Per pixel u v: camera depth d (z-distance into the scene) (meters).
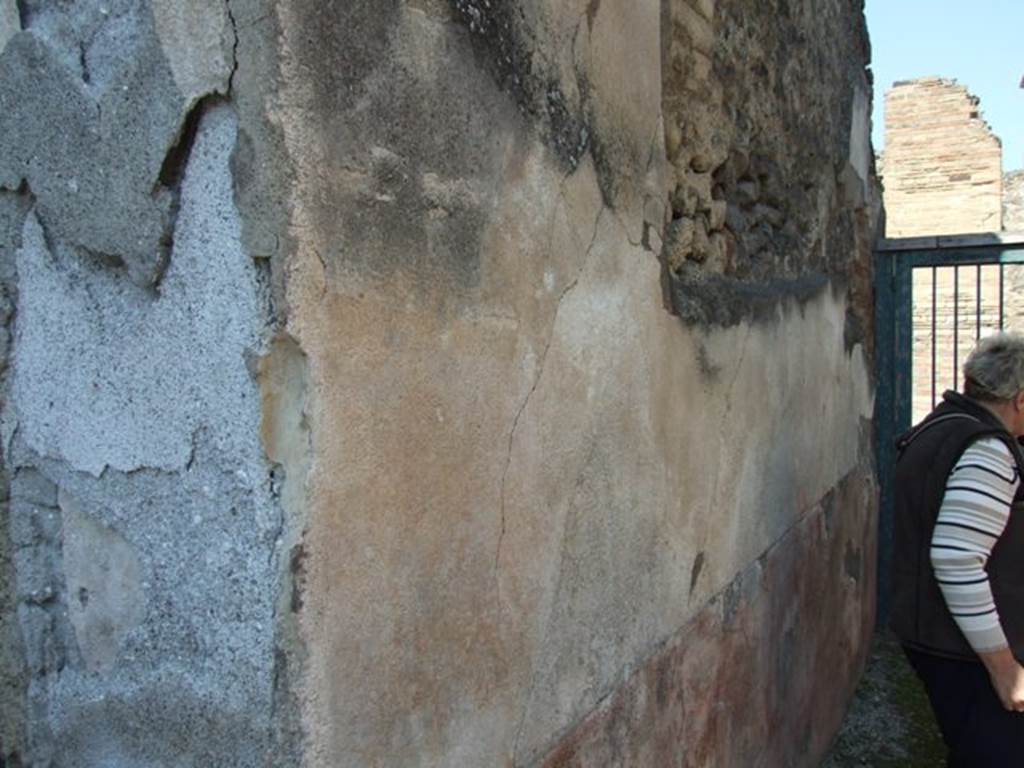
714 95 2.25
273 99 0.90
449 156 1.15
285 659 0.95
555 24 1.41
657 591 1.89
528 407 1.36
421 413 1.11
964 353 8.14
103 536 1.10
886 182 10.38
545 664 1.45
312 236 0.93
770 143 2.75
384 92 1.03
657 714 1.89
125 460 1.06
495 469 1.28
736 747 2.41
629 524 1.74
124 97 0.99
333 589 0.98
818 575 3.28
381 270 1.03
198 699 1.02
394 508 1.07
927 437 2.54
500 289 1.27
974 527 2.29
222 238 0.95
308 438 0.94
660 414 1.88
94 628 1.12
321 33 0.94
